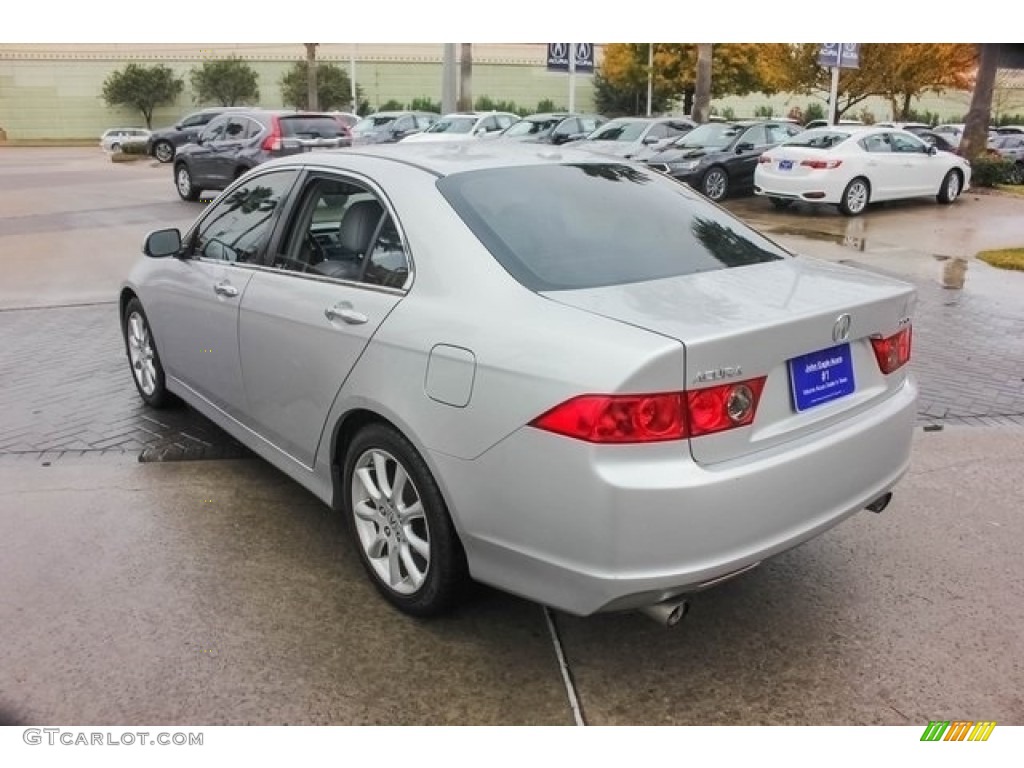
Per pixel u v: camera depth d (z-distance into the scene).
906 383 3.41
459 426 2.87
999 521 4.15
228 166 16.67
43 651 3.14
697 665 3.09
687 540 2.58
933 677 3.03
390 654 3.13
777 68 36.75
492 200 3.35
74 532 4.00
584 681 3.01
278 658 3.11
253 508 4.25
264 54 59.69
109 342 7.14
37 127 59.22
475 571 2.98
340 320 3.38
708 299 2.93
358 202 3.58
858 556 3.83
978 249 12.01
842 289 3.17
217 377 4.42
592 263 3.15
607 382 2.52
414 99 59.34
